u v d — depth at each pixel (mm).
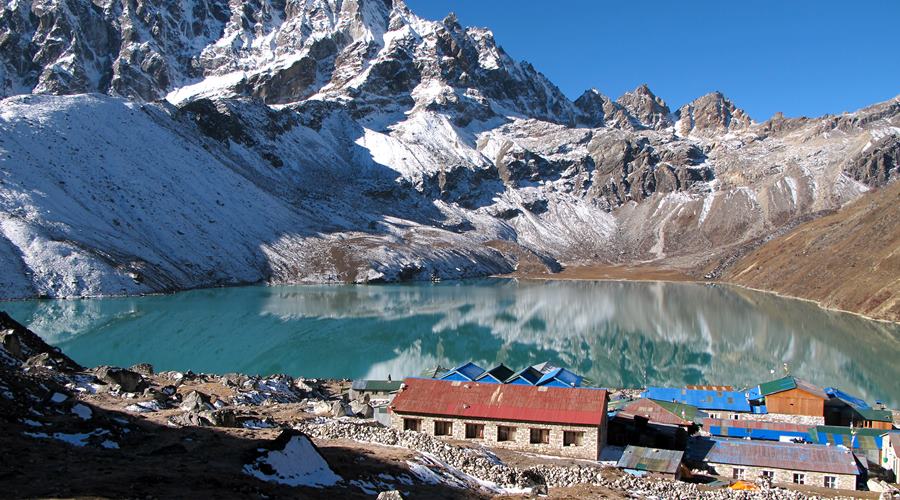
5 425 41844
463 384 71812
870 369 128750
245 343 153250
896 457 66625
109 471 35750
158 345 148875
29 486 32156
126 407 60969
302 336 163750
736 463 64938
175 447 43031
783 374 124812
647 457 62312
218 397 78500
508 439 66750
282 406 75938
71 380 68250
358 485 41594
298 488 38531
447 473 49719
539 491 49594
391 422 68875
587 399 68188
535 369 94375
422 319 194375
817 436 74000
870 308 191625
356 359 137500
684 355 144125
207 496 33719
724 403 89562
